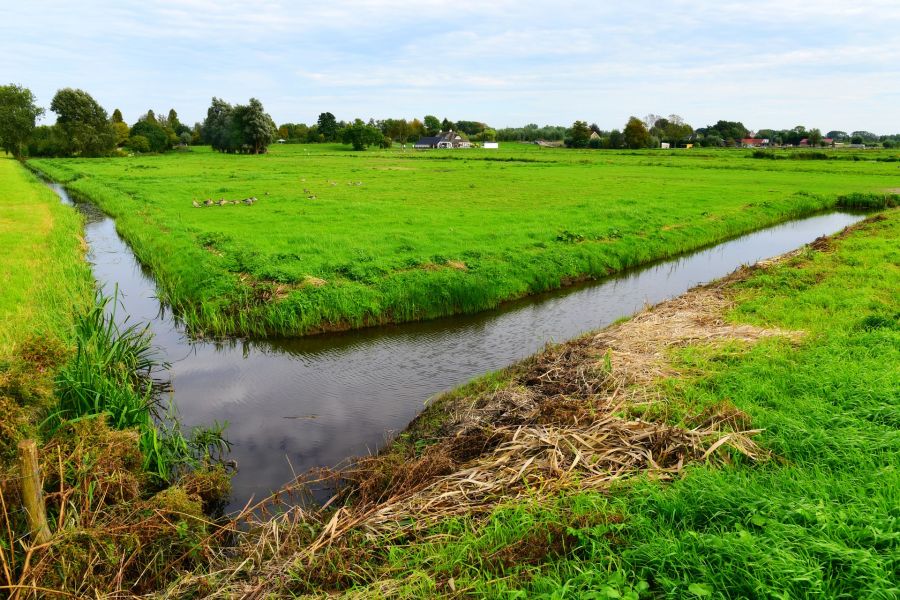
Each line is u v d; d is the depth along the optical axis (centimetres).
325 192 3881
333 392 1088
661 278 2027
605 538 482
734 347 959
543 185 4475
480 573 475
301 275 1617
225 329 1406
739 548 418
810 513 455
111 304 1614
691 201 3478
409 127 17938
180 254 1930
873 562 385
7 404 557
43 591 494
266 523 621
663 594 409
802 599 376
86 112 9650
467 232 2336
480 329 1468
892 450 582
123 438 670
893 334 932
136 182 4503
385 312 1520
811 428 641
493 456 678
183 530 611
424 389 1095
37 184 4472
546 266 1906
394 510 598
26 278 1550
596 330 1332
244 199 3319
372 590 477
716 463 597
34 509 502
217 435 895
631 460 618
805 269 1573
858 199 3825
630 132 13600
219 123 11794
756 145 16462
